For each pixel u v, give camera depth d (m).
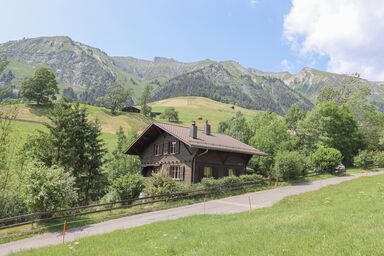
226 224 16.86
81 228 23.52
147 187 33.34
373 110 78.94
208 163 40.62
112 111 144.38
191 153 39.28
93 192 42.75
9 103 36.75
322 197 27.27
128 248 13.65
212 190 35.06
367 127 72.44
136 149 47.69
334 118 64.31
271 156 53.19
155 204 30.94
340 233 11.75
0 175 33.25
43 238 21.39
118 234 17.94
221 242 12.34
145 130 44.12
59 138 39.84
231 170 43.25
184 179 39.69
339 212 16.00
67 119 40.94
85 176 41.84
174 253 12.11
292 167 45.12
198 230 15.88
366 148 67.44
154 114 164.62
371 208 16.34
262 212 21.06
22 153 38.50
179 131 42.41
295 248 10.59
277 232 12.88
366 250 9.70
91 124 43.81
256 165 53.81
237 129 70.00
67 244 16.52
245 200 31.97
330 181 43.28
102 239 16.69
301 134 69.69
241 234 13.36
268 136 57.75
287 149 58.00
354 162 60.09
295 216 15.93
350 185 34.06
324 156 50.94
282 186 41.53
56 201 25.47
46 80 129.12
